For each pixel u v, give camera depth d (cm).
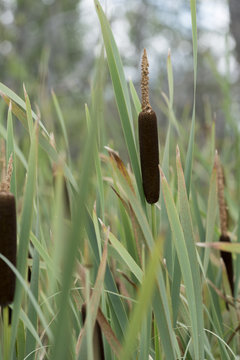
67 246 83
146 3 1562
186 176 141
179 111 1160
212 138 176
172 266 139
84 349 118
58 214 91
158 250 94
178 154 127
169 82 144
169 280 139
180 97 1209
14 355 132
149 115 131
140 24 1557
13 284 112
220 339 144
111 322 139
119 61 137
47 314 141
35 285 132
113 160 133
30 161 114
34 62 1216
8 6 1227
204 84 1142
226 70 241
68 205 121
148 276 95
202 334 129
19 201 193
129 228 144
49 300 143
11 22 1192
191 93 1216
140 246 142
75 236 82
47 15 1350
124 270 176
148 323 127
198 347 130
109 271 133
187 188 141
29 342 131
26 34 1205
